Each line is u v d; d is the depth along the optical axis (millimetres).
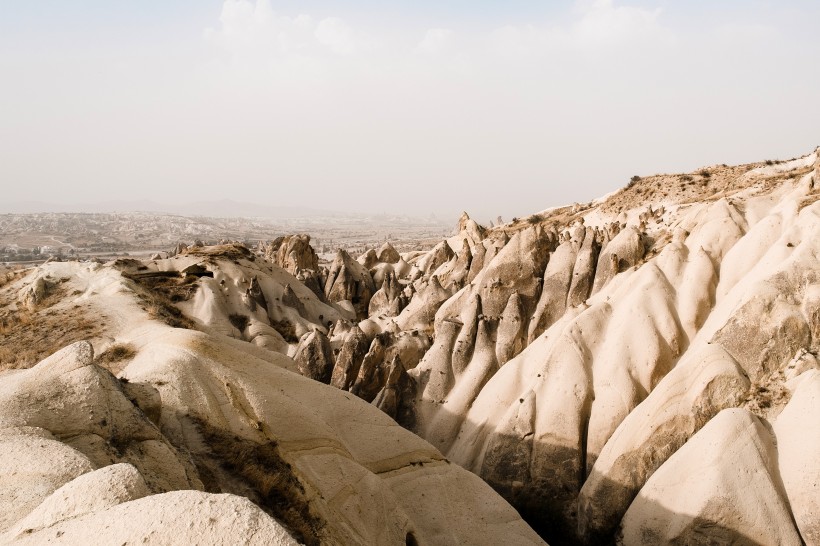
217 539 6438
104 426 11477
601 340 27234
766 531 17625
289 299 43000
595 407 25047
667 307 26891
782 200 30094
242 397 16922
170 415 15203
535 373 28172
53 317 28828
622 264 31594
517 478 24891
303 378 21094
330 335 39938
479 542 18547
